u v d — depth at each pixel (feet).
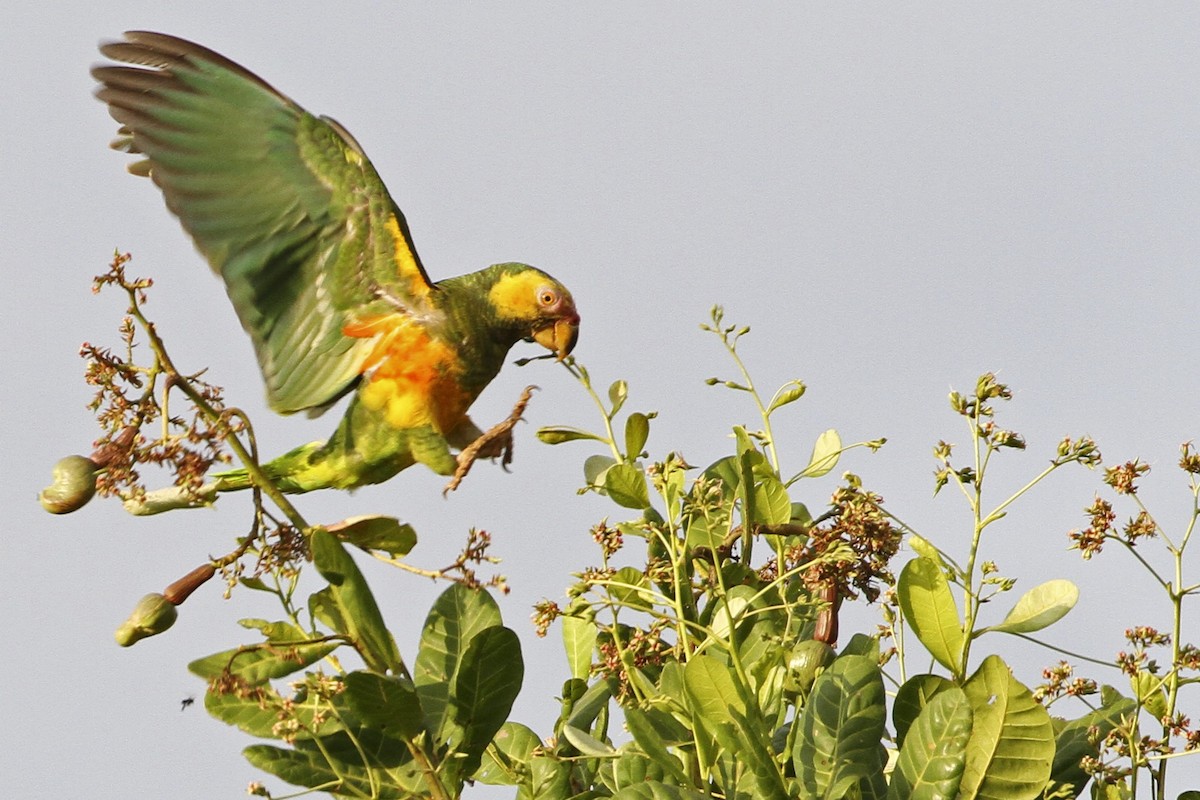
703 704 20.71
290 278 25.43
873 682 21.80
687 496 23.41
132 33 24.30
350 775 21.38
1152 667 22.21
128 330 19.27
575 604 23.06
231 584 20.11
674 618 23.32
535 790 23.88
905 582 22.30
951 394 22.59
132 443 18.92
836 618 23.86
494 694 21.66
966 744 20.54
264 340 25.44
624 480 25.21
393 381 25.63
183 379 19.27
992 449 22.31
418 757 20.59
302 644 20.01
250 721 21.33
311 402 25.63
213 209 24.59
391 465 26.32
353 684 19.77
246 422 19.83
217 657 20.68
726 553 25.54
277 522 20.33
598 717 24.73
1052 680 22.63
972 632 22.25
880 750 22.20
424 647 23.56
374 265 25.48
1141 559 22.41
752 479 24.77
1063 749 23.04
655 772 22.63
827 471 26.22
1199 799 22.09
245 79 24.68
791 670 23.31
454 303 25.99
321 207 25.22
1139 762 21.38
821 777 21.02
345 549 20.15
